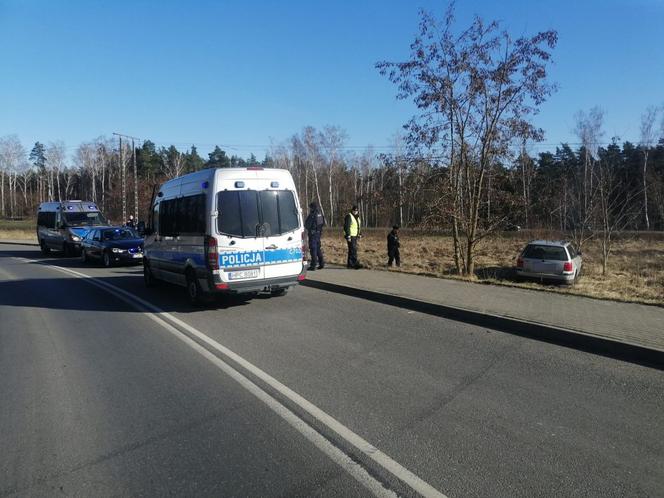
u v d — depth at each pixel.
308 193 75.44
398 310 9.26
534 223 26.69
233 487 3.31
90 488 3.34
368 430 4.16
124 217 40.59
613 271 19.11
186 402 4.86
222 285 9.01
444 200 14.06
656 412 4.47
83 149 85.62
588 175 25.38
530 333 7.36
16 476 3.51
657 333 6.75
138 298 11.16
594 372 5.61
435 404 4.71
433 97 13.38
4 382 5.54
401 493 3.21
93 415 4.57
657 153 52.41
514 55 12.99
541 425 4.21
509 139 13.49
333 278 12.45
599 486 3.26
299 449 3.84
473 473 3.44
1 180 96.94
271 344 6.98
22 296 11.77
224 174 9.18
